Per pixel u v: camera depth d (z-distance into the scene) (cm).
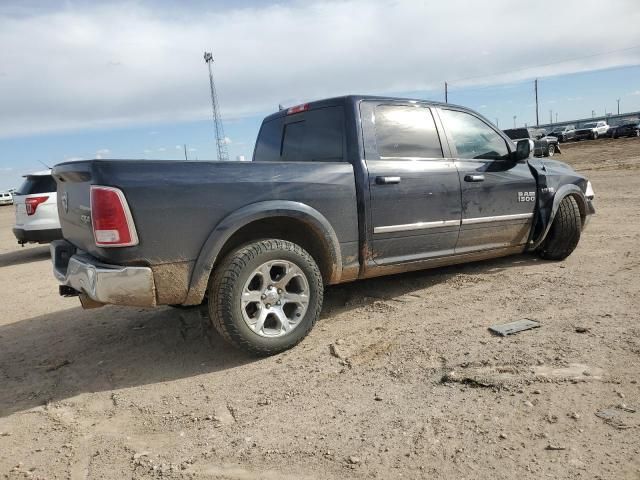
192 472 245
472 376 309
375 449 248
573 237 576
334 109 451
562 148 3900
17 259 1096
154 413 309
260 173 374
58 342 461
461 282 525
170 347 420
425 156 474
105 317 527
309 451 252
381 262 441
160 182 333
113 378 368
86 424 304
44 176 977
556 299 442
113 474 249
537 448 236
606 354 323
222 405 310
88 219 343
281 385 329
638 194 1165
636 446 232
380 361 350
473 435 251
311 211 391
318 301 392
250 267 357
